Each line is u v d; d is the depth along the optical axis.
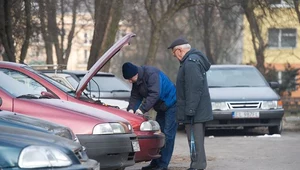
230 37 109.12
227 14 77.88
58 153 15.22
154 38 61.84
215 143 36.53
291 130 45.75
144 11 85.12
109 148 21.44
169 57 128.75
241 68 44.69
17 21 59.59
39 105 22.02
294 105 62.84
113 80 39.38
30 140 15.38
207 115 24.97
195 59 24.69
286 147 34.28
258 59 82.19
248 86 42.94
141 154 24.25
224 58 116.69
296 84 76.94
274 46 116.44
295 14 76.94
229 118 39.84
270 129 41.91
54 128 17.88
